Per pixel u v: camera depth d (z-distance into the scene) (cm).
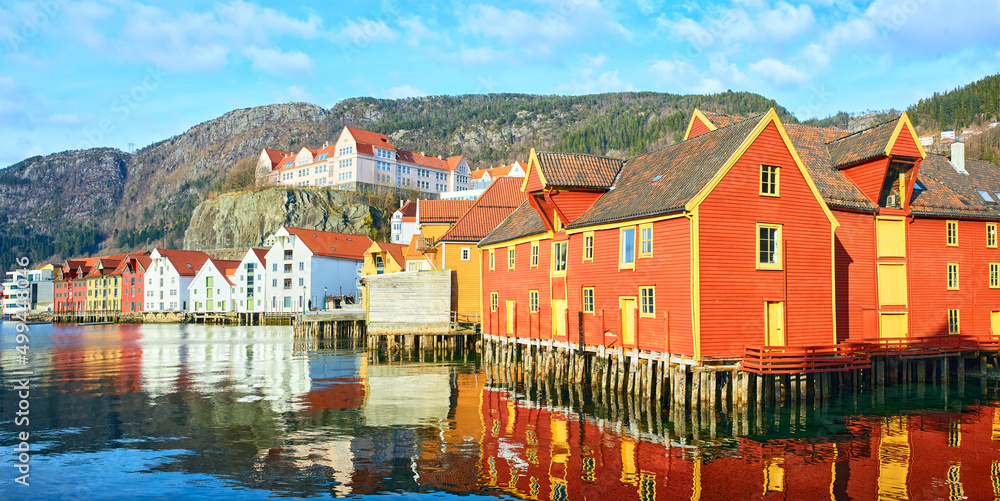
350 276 11019
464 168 19188
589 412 2608
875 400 2773
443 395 3075
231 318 10994
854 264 3139
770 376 2623
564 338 3406
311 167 17612
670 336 2588
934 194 3478
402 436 2255
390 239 15025
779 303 2642
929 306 3316
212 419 2542
